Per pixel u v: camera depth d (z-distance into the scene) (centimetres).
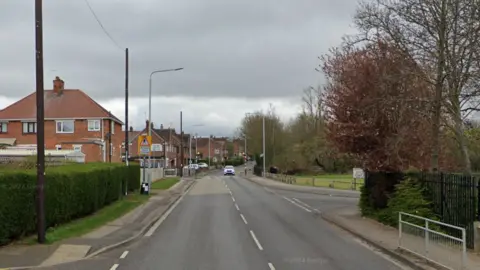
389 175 2402
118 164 3634
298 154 8075
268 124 9231
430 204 1917
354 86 2358
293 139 8600
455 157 2534
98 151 6259
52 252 1499
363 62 2309
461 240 1179
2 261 1359
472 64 1922
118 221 2361
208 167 13962
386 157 2320
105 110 6544
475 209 1512
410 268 1324
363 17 2412
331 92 2605
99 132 6444
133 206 3094
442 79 1959
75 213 2238
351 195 4259
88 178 2452
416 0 1973
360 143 2417
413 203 1950
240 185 6022
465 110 2023
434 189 1891
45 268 1295
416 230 1432
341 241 1834
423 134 2116
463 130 2205
